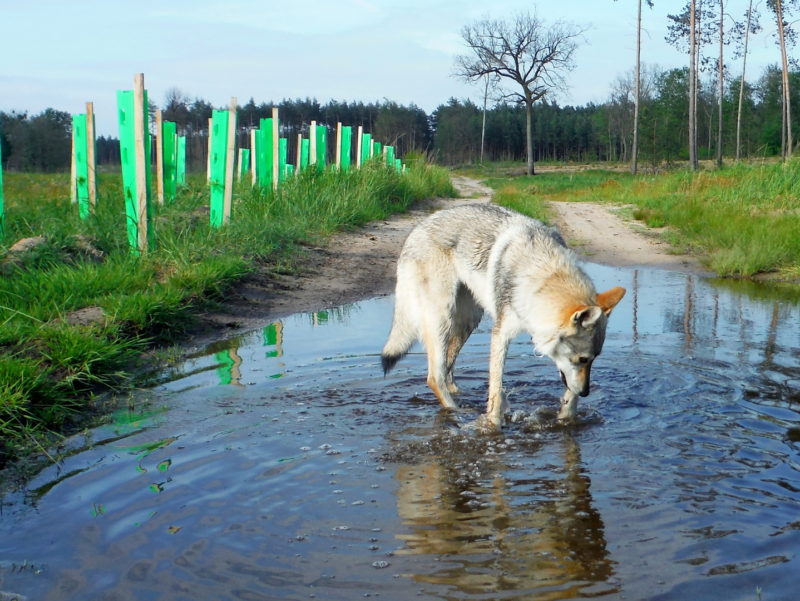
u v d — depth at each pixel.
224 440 4.49
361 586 2.87
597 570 2.97
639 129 54.25
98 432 4.67
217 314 7.91
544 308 4.74
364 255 12.25
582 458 4.23
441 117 115.94
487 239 5.22
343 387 5.62
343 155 21.67
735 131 64.50
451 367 5.73
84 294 7.39
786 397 5.17
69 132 61.88
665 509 3.52
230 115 11.21
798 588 2.79
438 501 3.66
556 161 101.44
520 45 64.88
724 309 8.31
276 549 3.16
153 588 2.84
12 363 5.23
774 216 15.22
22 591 2.82
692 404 5.07
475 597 2.78
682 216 16.47
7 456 4.31
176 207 12.19
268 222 12.21
